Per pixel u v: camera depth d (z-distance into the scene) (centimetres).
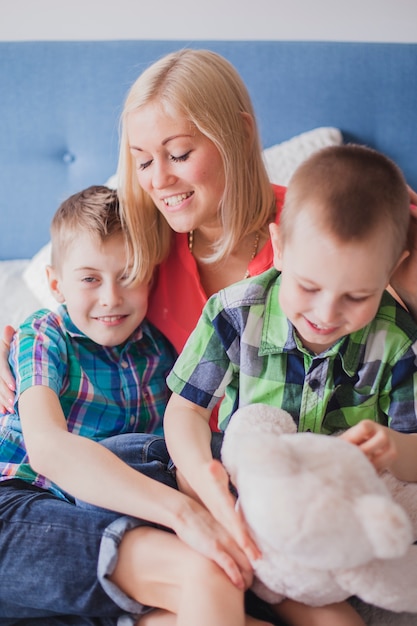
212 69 131
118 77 209
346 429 108
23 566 100
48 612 102
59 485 107
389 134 206
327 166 94
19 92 211
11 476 120
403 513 76
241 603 89
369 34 207
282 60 204
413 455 101
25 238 219
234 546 92
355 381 107
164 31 212
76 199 135
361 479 80
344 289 90
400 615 99
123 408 132
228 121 129
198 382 110
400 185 95
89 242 126
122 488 101
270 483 78
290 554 80
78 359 131
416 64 202
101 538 100
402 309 109
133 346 136
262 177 138
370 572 85
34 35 213
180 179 128
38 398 117
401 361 106
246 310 109
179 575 94
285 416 97
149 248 132
